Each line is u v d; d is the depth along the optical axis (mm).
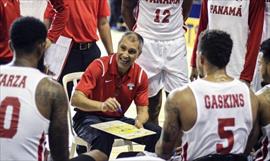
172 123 3221
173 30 5312
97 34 6160
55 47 5371
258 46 5027
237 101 3223
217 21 5109
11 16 4703
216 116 3176
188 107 3160
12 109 2980
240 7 5000
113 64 4496
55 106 3041
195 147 3215
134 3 5441
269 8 5055
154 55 5309
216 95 3186
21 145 2992
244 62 5121
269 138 3395
